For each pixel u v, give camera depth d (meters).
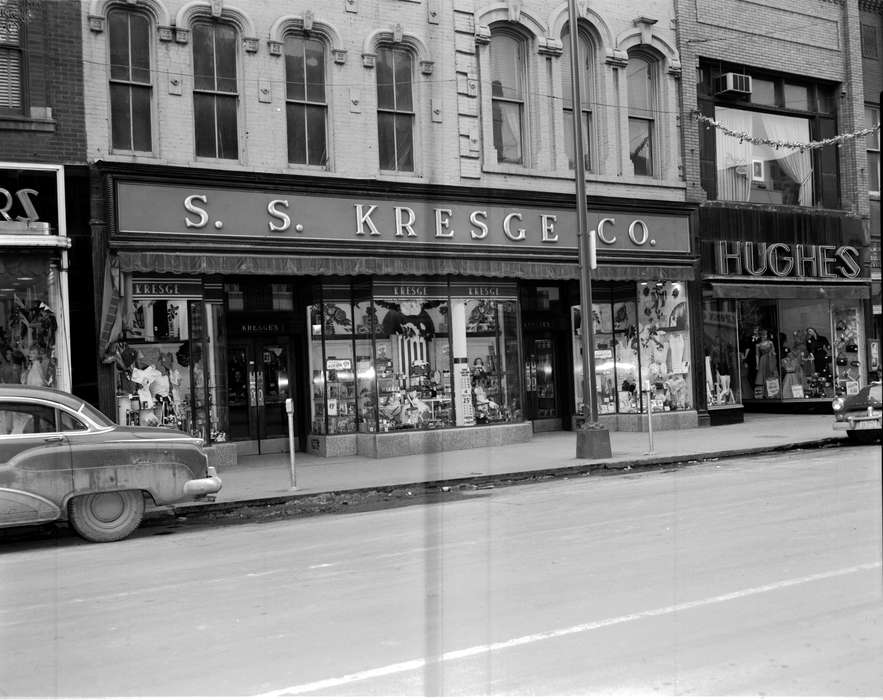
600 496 12.49
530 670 5.14
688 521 9.88
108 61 15.33
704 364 22.25
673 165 21.95
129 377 15.27
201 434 15.98
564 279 20.50
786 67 24.31
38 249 14.28
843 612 6.10
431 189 18.16
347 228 17.17
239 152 16.47
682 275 21.50
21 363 14.43
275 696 4.87
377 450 17.48
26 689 5.16
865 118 25.98
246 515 12.53
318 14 17.19
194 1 15.97
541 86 19.89
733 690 4.74
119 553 9.73
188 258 15.42
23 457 9.95
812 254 24.16
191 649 5.83
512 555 8.46
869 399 18.08
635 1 21.39
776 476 13.59
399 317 18.05
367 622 6.31
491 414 19.08
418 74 18.39
